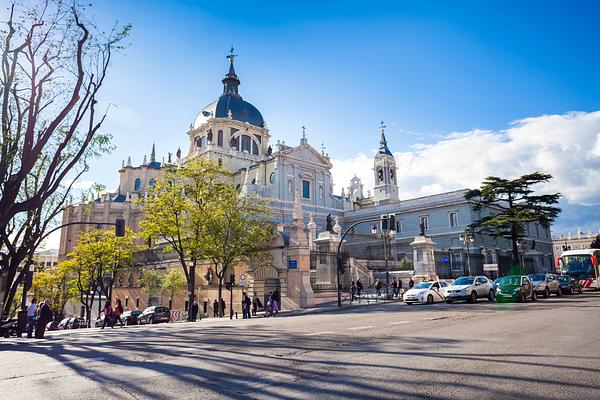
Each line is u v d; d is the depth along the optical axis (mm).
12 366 8555
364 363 7586
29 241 22781
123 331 19359
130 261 49094
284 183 67375
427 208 62469
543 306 20156
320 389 5922
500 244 59469
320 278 31828
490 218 43594
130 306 50406
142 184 84250
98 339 14484
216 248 29875
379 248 48750
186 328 18016
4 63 15680
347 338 10914
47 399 5746
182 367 7676
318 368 7254
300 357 8305
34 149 15258
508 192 43469
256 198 44469
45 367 8242
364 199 91500
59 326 43625
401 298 32656
